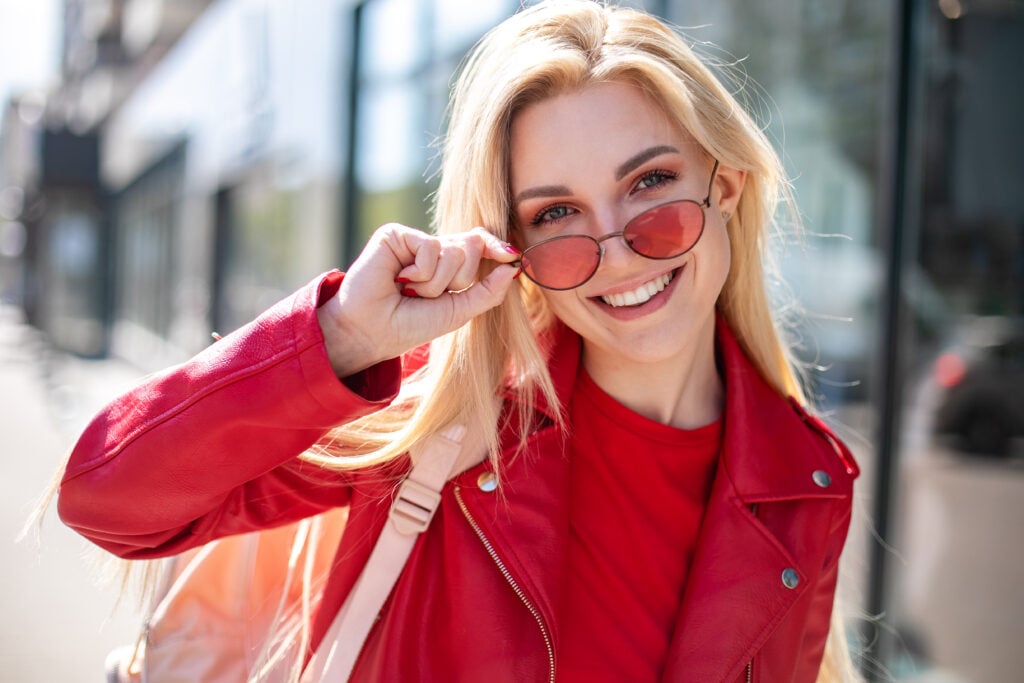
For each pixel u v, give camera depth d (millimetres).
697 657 1378
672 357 1465
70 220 21906
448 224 1438
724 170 1518
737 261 1623
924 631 3227
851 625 2668
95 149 21094
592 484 1479
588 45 1335
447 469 1367
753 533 1456
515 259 1260
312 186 6648
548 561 1354
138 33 13156
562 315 1422
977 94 3270
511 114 1344
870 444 3264
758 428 1521
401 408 1456
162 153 13906
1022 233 3332
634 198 1352
